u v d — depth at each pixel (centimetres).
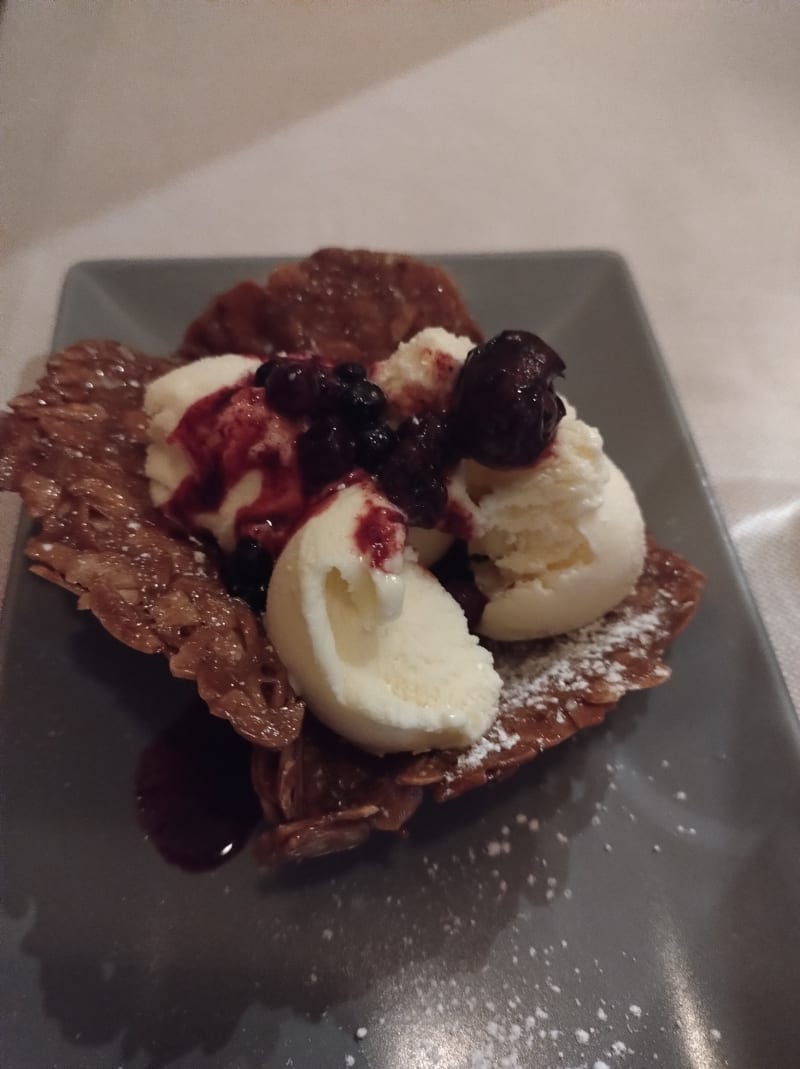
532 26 43
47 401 19
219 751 18
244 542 17
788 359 30
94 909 16
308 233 32
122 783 17
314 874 17
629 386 26
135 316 26
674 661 21
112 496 17
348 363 19
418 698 16
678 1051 16
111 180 33
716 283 32
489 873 17
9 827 17
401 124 37
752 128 39
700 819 18
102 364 21
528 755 17
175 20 40
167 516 18
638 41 43
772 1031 16
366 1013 16
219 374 19
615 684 18
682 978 16
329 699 16
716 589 22
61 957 16
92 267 26
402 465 17
